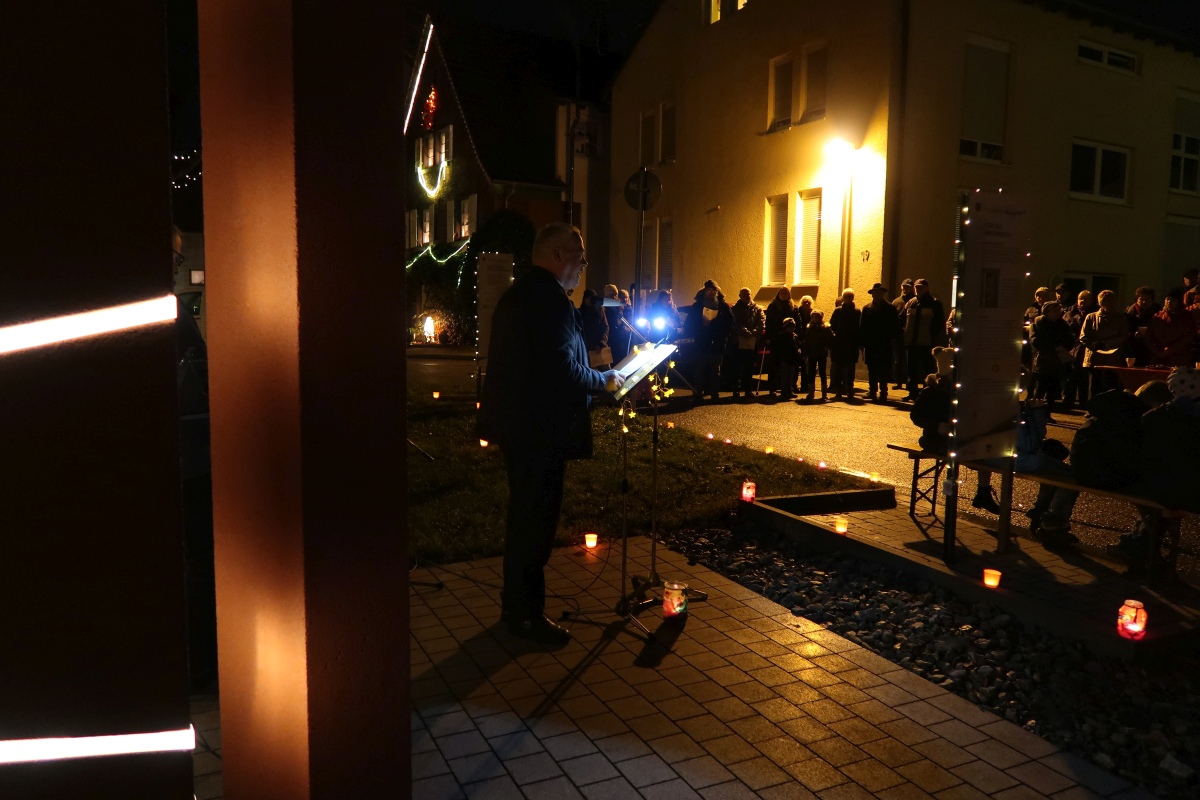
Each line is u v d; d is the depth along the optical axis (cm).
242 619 238
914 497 660
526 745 328
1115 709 361
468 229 2931
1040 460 574
